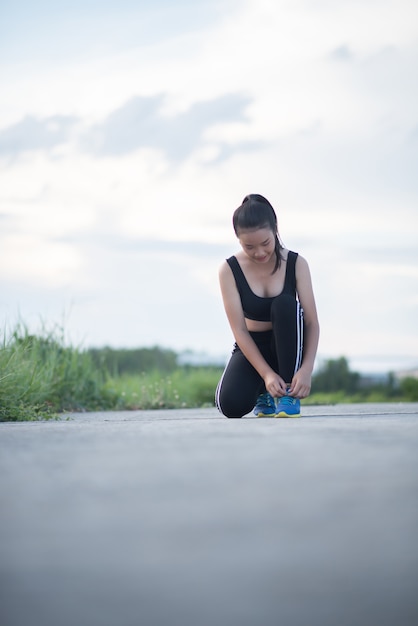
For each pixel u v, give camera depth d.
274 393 3.72
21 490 1.45
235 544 1.04
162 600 0.84
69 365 6.72
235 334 3.91
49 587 0.89
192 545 1.04
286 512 1.22
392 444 2.06
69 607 0.83
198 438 2.34
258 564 0.96
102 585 0.89
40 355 6.61
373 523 1.15
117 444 2.20
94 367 7.17
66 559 0.99
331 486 1.42
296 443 2.12
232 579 0.90
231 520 1.17
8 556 1.01
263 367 3.80
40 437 2.51
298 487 1.42
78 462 1.81
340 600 0.85
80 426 3.23
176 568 0.94
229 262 3.97
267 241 3.72
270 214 3.76
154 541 1.06
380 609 0.83
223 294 3.96
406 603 0.85
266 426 2.86
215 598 0.85
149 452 1.97
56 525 1.17
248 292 3.93
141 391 7.50
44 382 6.02
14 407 4.77
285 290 3.94
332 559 0.98
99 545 1.05
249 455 1.86
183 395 8.10
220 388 4.05
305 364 3.79
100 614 0.81
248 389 3.99
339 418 3.54
